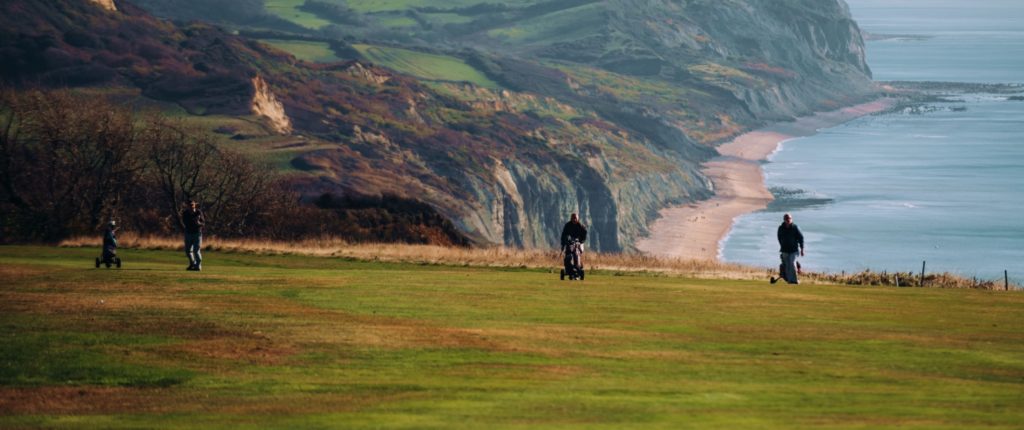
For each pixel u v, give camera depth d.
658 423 53.09
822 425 52.31
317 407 58.25
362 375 66.75
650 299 106.50
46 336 78.06
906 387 63.72
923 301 109.62
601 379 65.56
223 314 88.88
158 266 147.62
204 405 59.38
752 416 54.91
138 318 86.19
